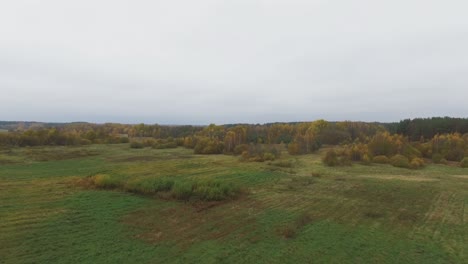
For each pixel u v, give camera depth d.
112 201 27.61
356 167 58.81
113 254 16.89
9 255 16.17
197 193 30.53
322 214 26.59
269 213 26.34
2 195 28.38
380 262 17.12
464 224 24.66
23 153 64.81
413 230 22.86
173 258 16.75
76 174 42.72
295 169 54.59
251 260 16.88
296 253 17.98
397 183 42.34
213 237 20.25
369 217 26.05
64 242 18.20
